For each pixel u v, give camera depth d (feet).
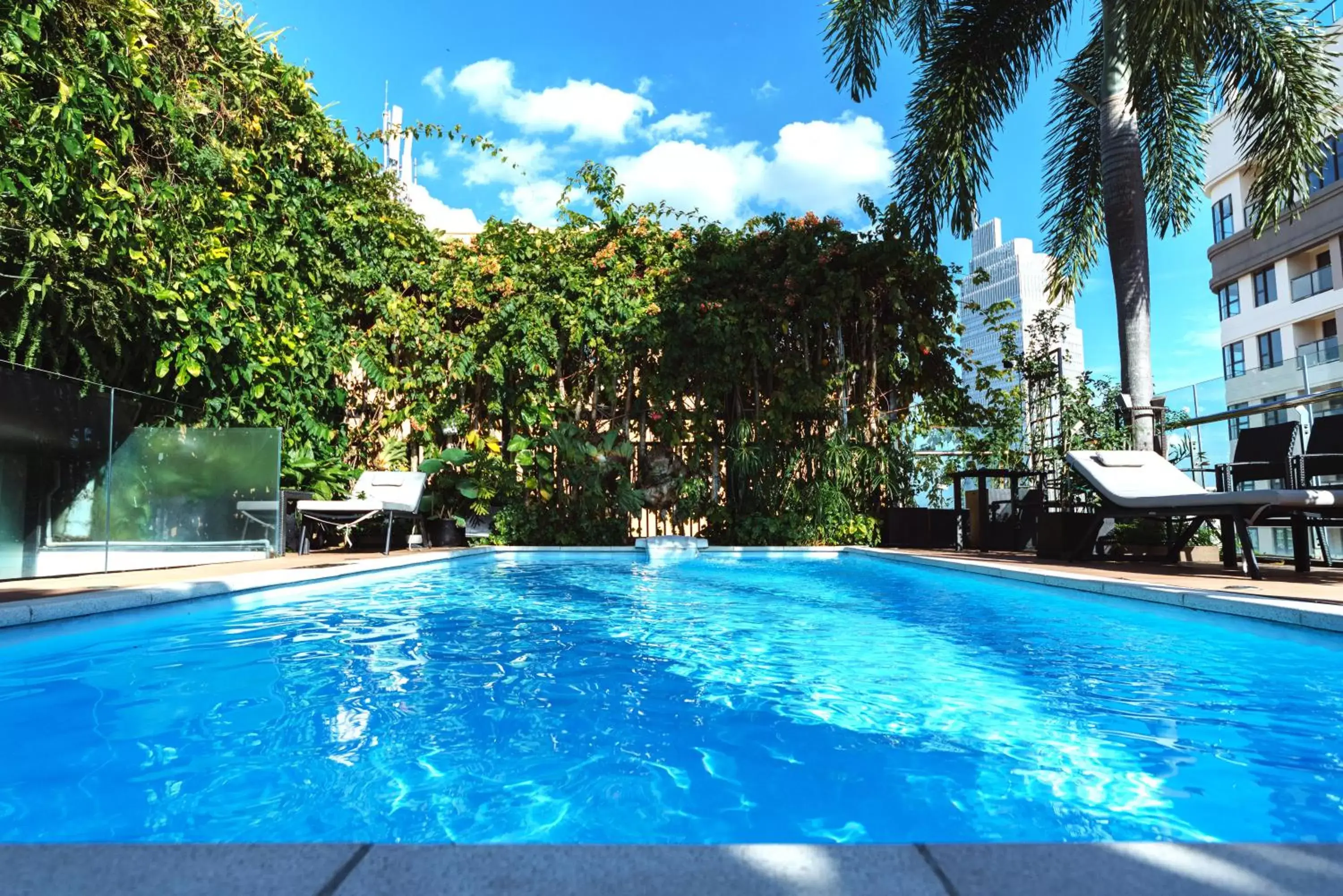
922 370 29.68
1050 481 25.61
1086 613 12.37
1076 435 23.73
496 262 28.12
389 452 27.89
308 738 5.89
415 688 7.45
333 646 9.60
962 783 4.96
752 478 27.81
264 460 21.24
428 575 18.99
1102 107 23.35
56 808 4.46
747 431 27.30
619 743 5.82
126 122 17.51
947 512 26.86
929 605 13.39
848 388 28.07
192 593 12.14
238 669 8.26
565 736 5.97
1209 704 6.86
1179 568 16.53
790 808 4.55
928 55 26.94
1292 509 14.53
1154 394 23.93
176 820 4.29
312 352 25.53
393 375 27.63
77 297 16.58
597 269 28.55
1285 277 74.13
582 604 13.66
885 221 27.91
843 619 11.85
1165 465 18.28
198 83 20.36
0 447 14.58
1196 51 19.47
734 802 4.65
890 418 28.32
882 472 27.07
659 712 6.67
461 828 4.24
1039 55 27.07
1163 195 28.35
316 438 25.90
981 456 28.37
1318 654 8.79
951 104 26.58
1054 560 19.54
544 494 28.30
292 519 23.35
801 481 28.30
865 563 22.48
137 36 17.34
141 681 7.67
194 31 20.42
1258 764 5.32
